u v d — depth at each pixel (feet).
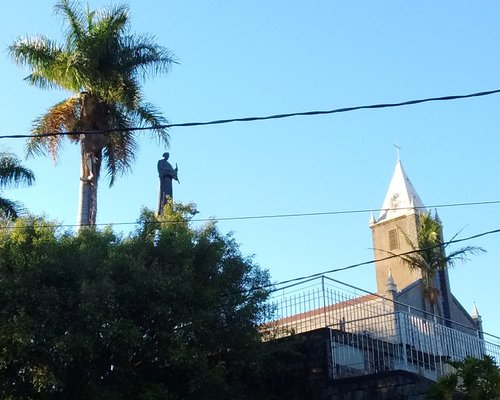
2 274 54.95
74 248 57.82
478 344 73.82
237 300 61.82
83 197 91.56
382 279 178.09
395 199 185.88
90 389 54.75
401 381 57.67
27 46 91.71
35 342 52.08
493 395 51.70
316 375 62.85
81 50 91.71
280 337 64.90
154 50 93.97
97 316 52.65
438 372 66.03
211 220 78.02
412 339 66.39
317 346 63.72
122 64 92.94
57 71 91.66
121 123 93.81
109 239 60.90
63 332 53.42
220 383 58.23
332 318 70.13
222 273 63.46
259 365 60.70
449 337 70.23
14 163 90.33
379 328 67.77
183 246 61.05
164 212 67.10
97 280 54.54
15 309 53.57
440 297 157.38
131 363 57.77
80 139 94.38
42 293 53.57
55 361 53.11
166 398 55.83
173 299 56.85
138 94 93.25
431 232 151.23
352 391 60.23
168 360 57.11
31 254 55.93
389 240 181.16
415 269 156.66
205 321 57.93
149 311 56.39
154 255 60.29
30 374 53.93
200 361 55.93
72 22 93.04
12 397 54.65
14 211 86.63
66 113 94.89
